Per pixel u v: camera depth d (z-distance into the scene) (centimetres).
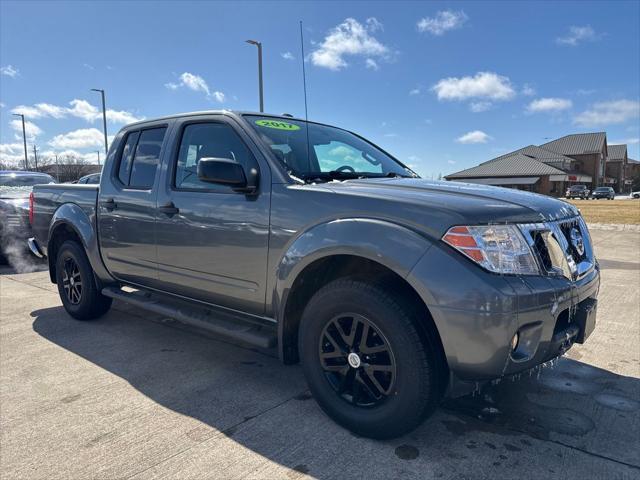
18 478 223
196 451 245
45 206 496
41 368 355
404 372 234
